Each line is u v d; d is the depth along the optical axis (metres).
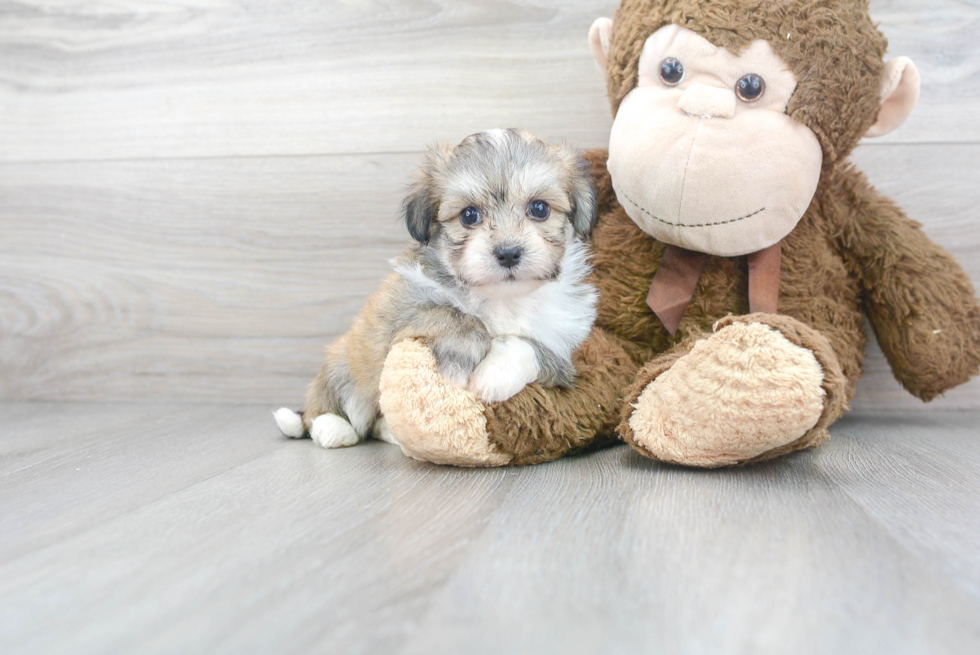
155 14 0.72
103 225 0.74
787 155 0.52
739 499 0.45
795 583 0.36
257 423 0.67
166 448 0.58
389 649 0.32
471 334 0.52
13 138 0.74
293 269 0.72
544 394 0.53
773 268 0.56
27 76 0.73
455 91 0.69
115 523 0.43
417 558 0.39
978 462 0.52
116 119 0.73
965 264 0.65
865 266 0.60
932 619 0.34
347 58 0.70
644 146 0.53
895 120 0.55
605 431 0.55
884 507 0.44
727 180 0.52
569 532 0.41
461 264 0.53
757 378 0.47
